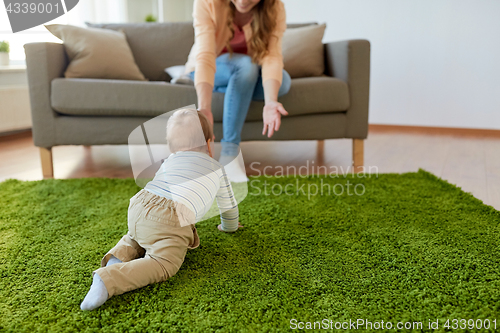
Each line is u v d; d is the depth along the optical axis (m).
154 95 1.96
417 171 2.03
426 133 3.40
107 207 1.47
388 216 1.37
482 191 1.71
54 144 1.97
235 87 1.74
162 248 0.92
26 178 1.94
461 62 3.37
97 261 1.04
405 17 3.46
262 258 1.06
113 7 3.74
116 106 1.95
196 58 1.63
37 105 1.93
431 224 1.30
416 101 3.57
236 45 1.86
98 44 2.20
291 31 2.51
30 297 0.88
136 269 0.88
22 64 3.39
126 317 0.80
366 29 3.61
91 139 1.99
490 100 3.34
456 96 3.44
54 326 0.77
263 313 0.83
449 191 1.65
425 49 3.46
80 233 1.23
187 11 4.42
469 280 0.94
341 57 2.14
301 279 0.96
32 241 1.17
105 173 2.04
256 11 1.71
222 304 0.85
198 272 0.99
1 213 1.40
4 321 0.79
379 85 3.66
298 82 2.03
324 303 0.86
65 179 1.84
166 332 0.76
